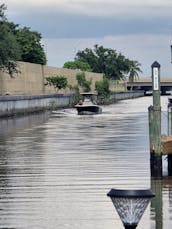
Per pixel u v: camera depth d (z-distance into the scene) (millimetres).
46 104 127500
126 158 39031
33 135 58969
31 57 164875
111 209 23375
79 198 25531
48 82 146250
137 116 96000
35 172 33031
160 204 23734
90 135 58281
